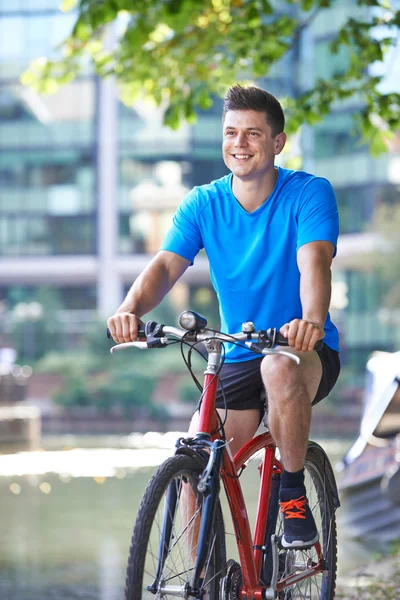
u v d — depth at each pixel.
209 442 4.77
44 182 66.81
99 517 16.73
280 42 13.10
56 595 10.47
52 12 64.69
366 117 13.15
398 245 50.53
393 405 14.05
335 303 58.75
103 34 14.96
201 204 5.39
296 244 5.26
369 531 13.71
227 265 5.36
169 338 4.83
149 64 13.99
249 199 5.29
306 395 5.00
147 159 65.44
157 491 4.42
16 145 66.38
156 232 65.88
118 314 4.95
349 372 53.41
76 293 67.38
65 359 53.91
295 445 5.01
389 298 52.31
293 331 4.55
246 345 4.69
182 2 11.51
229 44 13.41
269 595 5.16
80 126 66.00
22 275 66.94
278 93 54.72
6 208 66.81
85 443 34.94
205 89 14.02
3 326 59.22
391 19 12.67
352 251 56.22
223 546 4.88
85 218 66.44
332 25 54.78
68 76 15.23
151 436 39.06
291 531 5.14
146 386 47.06
